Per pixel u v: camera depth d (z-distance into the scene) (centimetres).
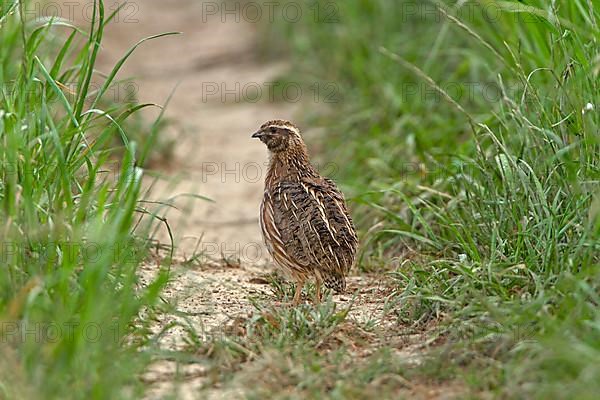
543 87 1302
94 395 798
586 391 791
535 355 883
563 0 1280
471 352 928
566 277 943
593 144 1102
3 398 809
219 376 916
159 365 947
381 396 862
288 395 863
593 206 988
